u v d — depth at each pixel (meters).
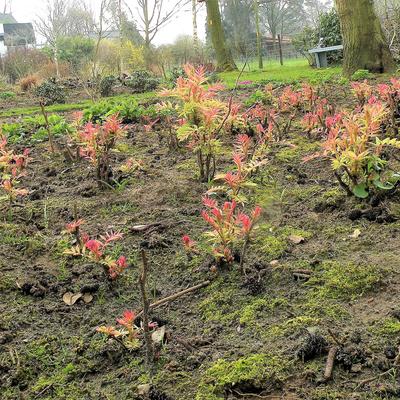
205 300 2.74
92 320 2.68
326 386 2.07
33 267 3.20
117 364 2.37
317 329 2.40
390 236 3.19
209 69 22.53
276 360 2.22
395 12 15.91
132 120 7.41
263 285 2.81
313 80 11.14
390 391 2.00
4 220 3.92
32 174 5.08
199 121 4.05
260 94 8.18
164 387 2.18
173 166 4.96
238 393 2.11
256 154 4.30
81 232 3.61
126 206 3.99
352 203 3.64
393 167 4.17
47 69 24.67
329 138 3.76
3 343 2.54
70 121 8.44
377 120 3.68
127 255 3.27
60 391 2.24
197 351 2.37
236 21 42.28
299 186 4.16
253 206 3.81
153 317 2.64
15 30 43.25
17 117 11.15
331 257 3.02
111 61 26.00
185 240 3.08
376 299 2.60
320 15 20.73
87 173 4.91
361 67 12.12
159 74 25.83
